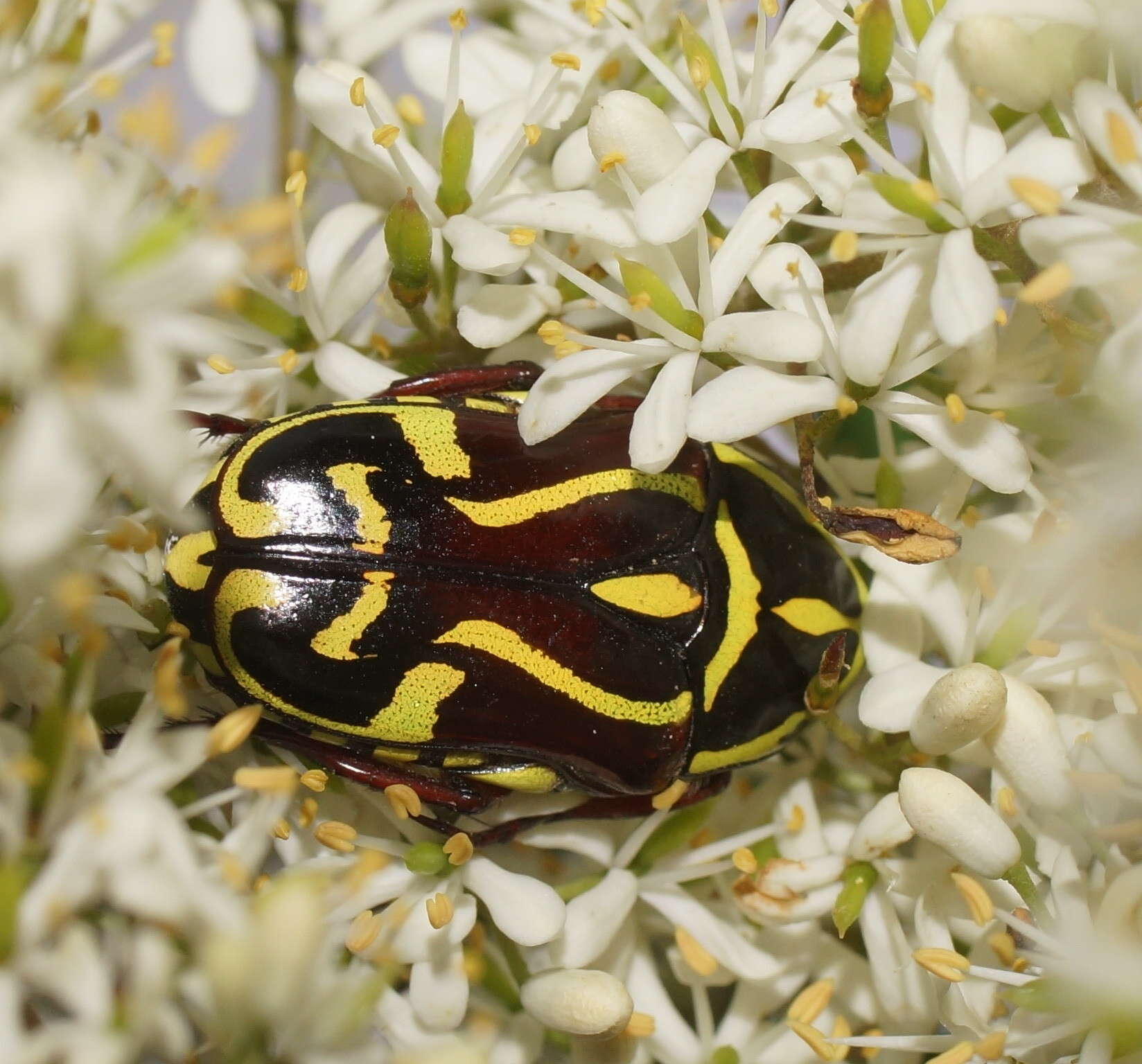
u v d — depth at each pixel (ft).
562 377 0.33
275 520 0.33
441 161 0.34
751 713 0.34
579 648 0.33
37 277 0.30
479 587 0.33
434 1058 0.31
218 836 0.33
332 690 0.33
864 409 0.35
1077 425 0.33
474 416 0.33
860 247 0.33
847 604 0.34
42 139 0.32
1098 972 0.32
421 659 0.33
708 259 0.33
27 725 0.32
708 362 0.34
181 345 0.30
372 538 0.33
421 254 0.34
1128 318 0.32
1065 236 0.32
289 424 0.33
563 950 0.34
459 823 0.34
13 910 0.31
